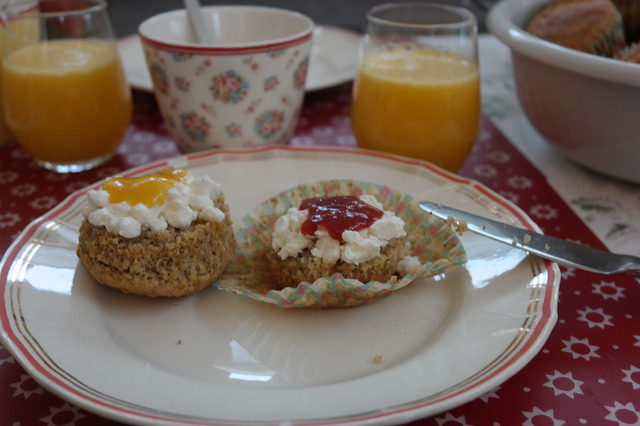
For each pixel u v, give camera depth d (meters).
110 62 0.43
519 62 0.42
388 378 0.26
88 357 0.27
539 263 0.31
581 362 0.29
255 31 0.47
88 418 0.27
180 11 0.46
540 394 0.28
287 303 0.31
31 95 0.41
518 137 0.49
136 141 0.49
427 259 0.35
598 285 0.34
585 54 0.37
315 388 0.26
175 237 0.31
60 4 0.47
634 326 0.31
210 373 0.28
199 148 0.44
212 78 0.41
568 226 0.39
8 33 0.41
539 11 0.48
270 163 0.40
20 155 0.47
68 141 0.42
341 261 0.31
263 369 0.28
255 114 0.42
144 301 0.32
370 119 0.42
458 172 0.44
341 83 0.54
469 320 0.29
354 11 0.86
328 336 0.30
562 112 0.40
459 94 0.40
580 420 0.26
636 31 0.47
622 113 0.37
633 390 0.28
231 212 0.37
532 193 0.42
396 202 0.37
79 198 0.36
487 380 0.25
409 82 0.40
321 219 0.32
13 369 0.29
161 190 0.31
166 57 0.40
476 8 0.79
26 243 0.32
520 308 0.29
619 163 0.40
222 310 0.31
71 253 0.33
